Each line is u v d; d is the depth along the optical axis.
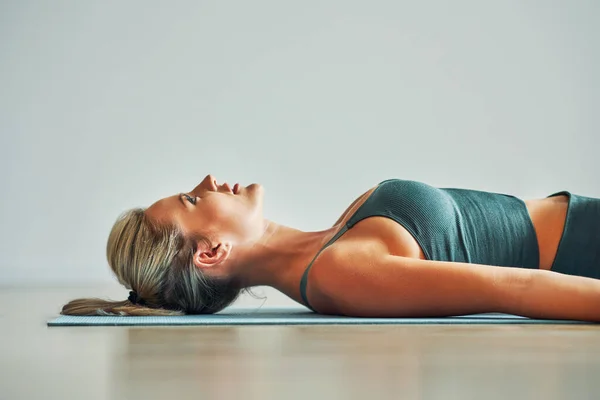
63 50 6.34
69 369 1.41
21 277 6.27
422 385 1.20
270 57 6.53
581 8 6.71
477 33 6.68
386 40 6.63
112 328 2.27
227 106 6.50
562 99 6.71
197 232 2.74
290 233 2.81
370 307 2.44
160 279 2.73
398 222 2.52
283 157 6.56
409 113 6.65
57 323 2.37
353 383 1.22
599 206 2.70
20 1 6.31
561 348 1.66
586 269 2.65
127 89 6.39
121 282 2.81
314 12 6.57
